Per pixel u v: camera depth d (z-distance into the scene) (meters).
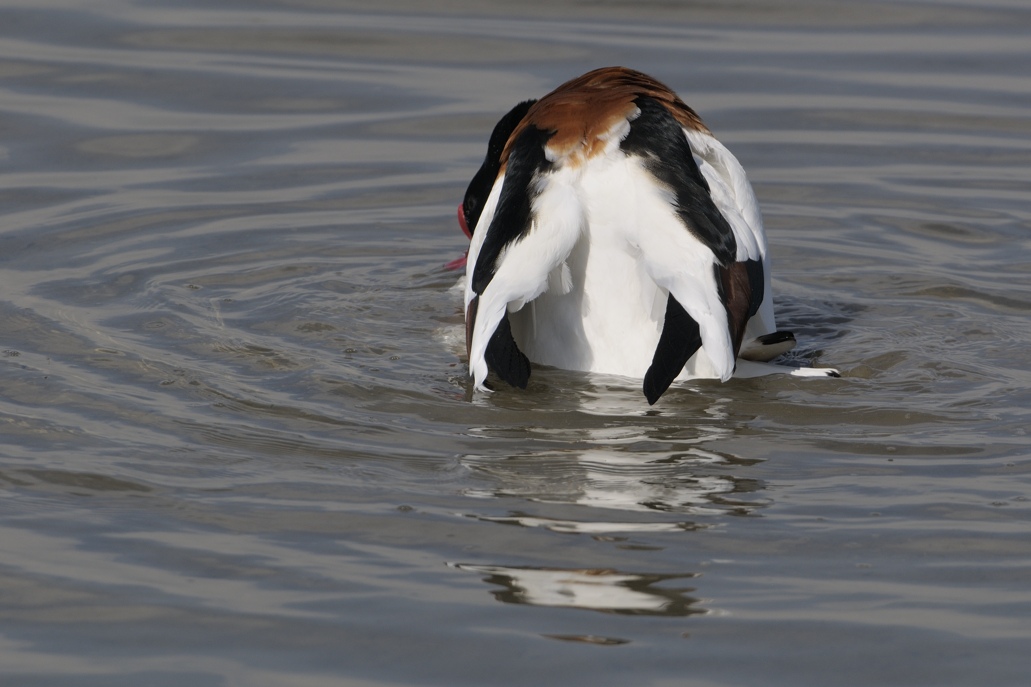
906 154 16.92
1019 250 14.17
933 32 21.05
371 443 9.47
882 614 7.33
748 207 10.59
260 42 20.47
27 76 18.88
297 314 12.21
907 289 13.15
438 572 7.76
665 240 9.58
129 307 12.32
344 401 10.20
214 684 6.79
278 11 21.88
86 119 17.70
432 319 12.22
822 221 15.10
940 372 10.83
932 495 8.68
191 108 18.16
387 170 16.50
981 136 17.45
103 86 18.70
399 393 10.34
